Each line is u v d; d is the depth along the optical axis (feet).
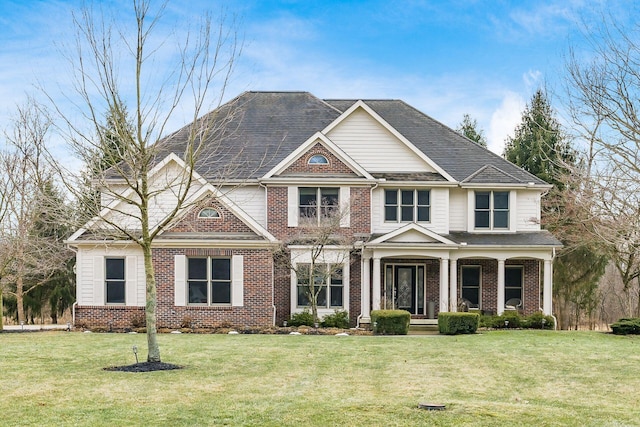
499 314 85.71
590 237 90.89
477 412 31.68
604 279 140.36
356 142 92.58
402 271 90.99
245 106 99.45
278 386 39.27
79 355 51.65
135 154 45.44
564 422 30.07
